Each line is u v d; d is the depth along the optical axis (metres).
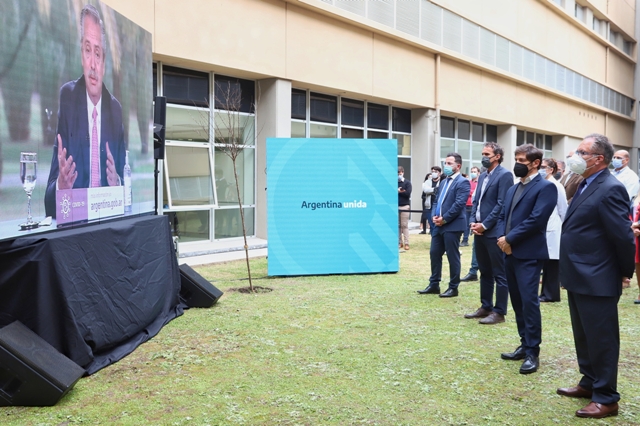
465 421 3.88
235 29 12.27
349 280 9.44
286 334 6.02
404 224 13.37
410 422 3.85
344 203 9.92
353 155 9.95
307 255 9.82
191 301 7.30
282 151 9.72
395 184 10.09
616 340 4.04
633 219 8.74
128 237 5.80
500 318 6.62
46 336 4.43
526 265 5.07
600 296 4.02
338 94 15.94
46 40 4.71
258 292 8.34
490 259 6.68
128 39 6.64
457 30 19.94
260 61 12.85
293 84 14.28
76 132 5.25
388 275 9.97
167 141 11.77
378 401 4.21
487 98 22.20
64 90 5.01
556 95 28.41
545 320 6.91
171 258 6.95
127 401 4.16
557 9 27.59
